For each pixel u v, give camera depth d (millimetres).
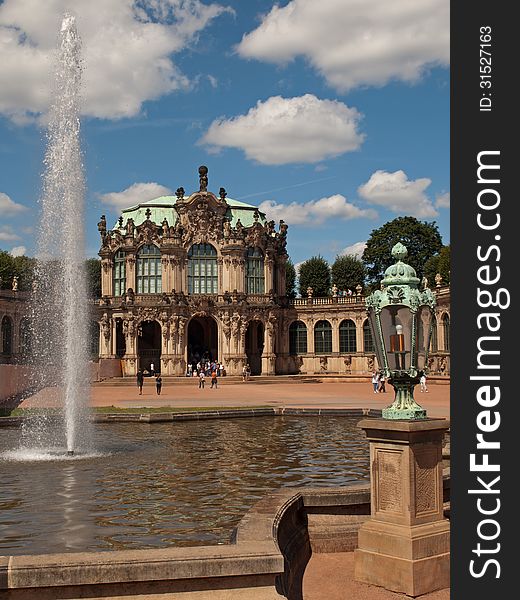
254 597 10477
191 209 104375
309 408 45500
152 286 102188
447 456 22375
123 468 24156
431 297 13078
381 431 12688
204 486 20969
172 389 80688
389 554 12367
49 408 47094
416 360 12766
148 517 17156
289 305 111812
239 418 43812
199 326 115812
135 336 100562
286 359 111188
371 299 13289
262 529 12039
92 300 104188
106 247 105000
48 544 14906
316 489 15398
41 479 22047
